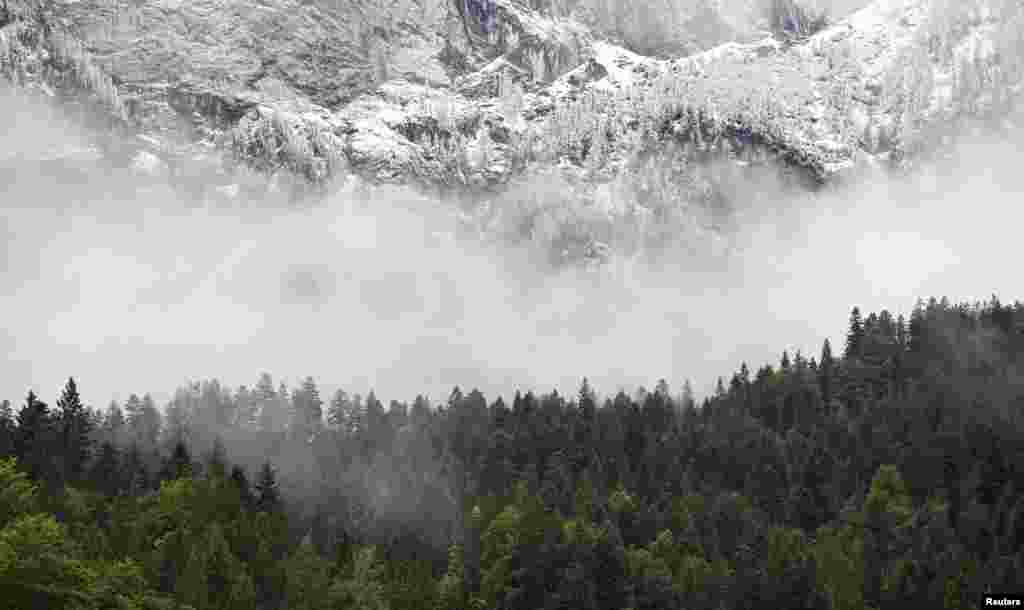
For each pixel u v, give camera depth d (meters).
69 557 147.75
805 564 164.38
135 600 144.50
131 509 179.50
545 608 162.75
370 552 172.00
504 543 179.88
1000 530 178.62
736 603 162.62
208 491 184.25
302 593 159.62
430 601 162.62
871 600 162.00
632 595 164.88
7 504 164.75
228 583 158.50
